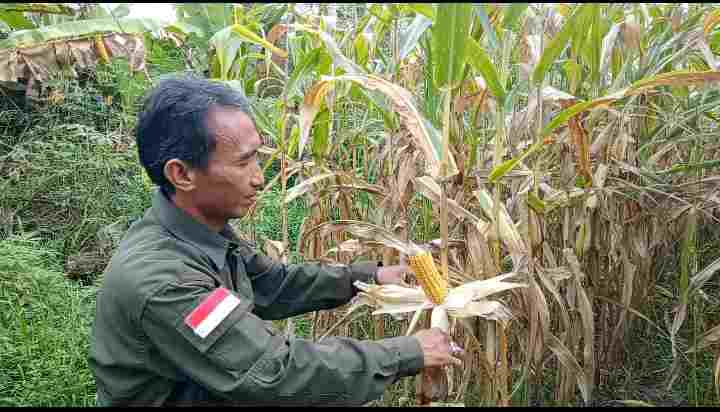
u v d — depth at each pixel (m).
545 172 2.02
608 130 1.97
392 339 1.26
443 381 1.44
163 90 1.27
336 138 2.39
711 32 2.09
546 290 2.20
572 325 2.12
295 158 2.80
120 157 3.91
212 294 1.18
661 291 2.50
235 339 1.16
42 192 3.96
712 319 2.69
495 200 1.56
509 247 1.58
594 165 2.21
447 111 1.38
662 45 1.98
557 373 2.17
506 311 1.30
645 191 2.10
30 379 2.12
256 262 1.70
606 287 2.37
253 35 2.26
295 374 1.14
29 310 2.47
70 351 2.28
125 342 1.23
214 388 1.16
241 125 1.26
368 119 2.71
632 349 2.65
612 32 1.91
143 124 1.28
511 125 1.85
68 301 2.62
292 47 2.50
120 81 4.20
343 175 2.09
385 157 2.32
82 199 3.79
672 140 2.15
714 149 2.64
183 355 1.18
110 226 3.70
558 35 1.44
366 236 1.63
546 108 1.82
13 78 3.53
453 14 1.24
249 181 1.31
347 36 2.26
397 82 2.12
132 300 1.19
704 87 2.13
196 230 1.36
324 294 1.71
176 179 1.28
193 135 1.23
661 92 2.13
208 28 3.50
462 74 1.44
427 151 1.40
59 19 4.53
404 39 1.67
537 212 1.73
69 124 4.02
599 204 2.09
